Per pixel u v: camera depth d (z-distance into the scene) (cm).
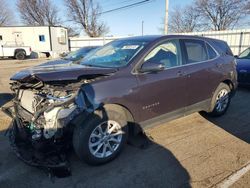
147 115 361
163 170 317
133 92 332
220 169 318
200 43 454
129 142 386
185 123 474
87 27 4847
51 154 304
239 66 763
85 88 296
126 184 290
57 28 2884
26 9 4969
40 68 336
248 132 435
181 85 397
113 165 328
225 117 511
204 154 356
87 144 302
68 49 3114
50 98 291
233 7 4247
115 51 390
